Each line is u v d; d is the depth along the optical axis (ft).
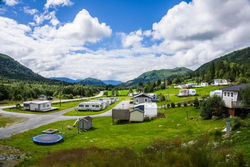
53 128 113.39
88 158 34.22
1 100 270.46
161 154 32.83
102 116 161.07
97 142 78.89
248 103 79.71
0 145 75.10
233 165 25.27
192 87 324.80
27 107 191.93
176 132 86.53
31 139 88.38
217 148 36.45
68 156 42.60
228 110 94.58
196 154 27.07
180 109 153.28
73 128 114.42
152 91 411.75
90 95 475.31
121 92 530.68
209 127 82.99
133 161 28.25
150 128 104.37
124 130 104.63
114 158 30.50
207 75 383.45
